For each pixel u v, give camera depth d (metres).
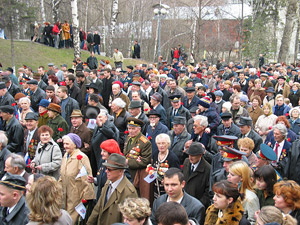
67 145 5.93
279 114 10.56
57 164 6.25
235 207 4.14
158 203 4.73
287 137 7.66
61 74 15.35
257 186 4.93
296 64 25.08
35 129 7.46
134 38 46.28
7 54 22.50
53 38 26.69
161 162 6.12
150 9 45.41
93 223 5.04
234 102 9.21
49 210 3.70
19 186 4.22
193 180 5.77
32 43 25.52
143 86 11.52
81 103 11.39
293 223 3.74
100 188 5.96
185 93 11.27
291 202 4.33
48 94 9.56
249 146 6.09
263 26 32.06
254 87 13.40
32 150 7.11
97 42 28.16
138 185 6.35
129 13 46.34
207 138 7.16
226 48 41.91
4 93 9.84
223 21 42.97
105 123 7.21
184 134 7.04
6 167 5.36
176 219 3.33
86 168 5.88
